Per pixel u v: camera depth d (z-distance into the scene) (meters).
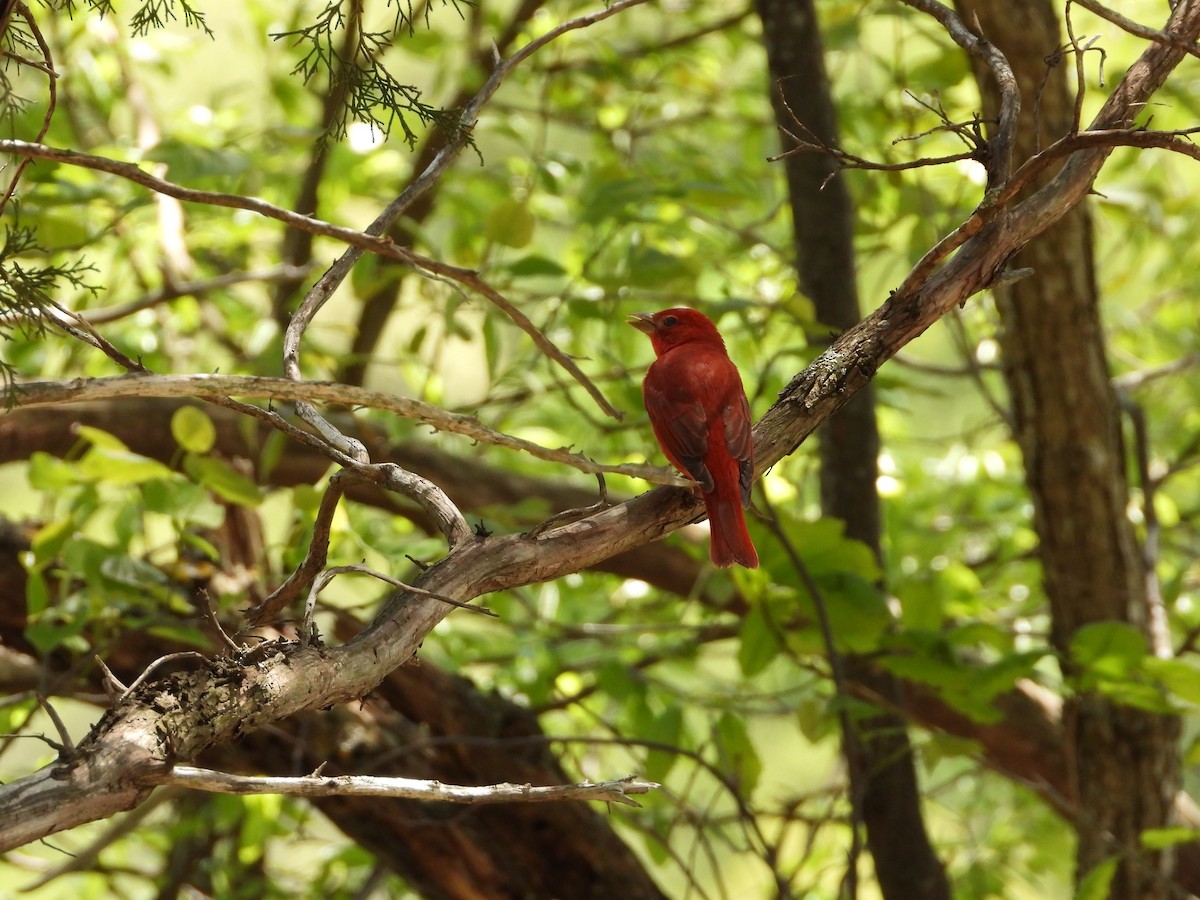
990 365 12.02
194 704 3.72
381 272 10.51
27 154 4.50
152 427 9.55
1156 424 15.89
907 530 13.37
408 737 8.75
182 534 7.95
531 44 5.52
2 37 4.39
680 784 16.41
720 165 13.84
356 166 13.05
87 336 4.45
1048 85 8.25
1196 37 5.48
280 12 14.28
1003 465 14.00
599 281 9.80
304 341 10.82
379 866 10.97
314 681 4.00
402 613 4.34
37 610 7.68
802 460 12.84
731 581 9.59
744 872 17.69
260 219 12.19
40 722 15.30
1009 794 13.50
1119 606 9.76
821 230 10.05
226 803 10.23
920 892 9.99
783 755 19.25
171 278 12.08
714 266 11.27
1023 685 11.16
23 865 11.20
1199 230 14.54
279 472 10.04
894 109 12.54
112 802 3.40
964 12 8.30
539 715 10.30
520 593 11.27
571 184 13.63
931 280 5.56
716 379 7.47
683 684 13.89
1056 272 8.95
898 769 10.02
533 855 8.97
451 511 4.78
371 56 4.83
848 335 5.68
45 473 7.75
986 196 4.86
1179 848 11.00
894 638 8.61
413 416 4.31
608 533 4.96
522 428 12.62
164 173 9.19
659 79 14.24
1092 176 5.46
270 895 12.06
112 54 13.17
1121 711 9.78
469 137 5.10
